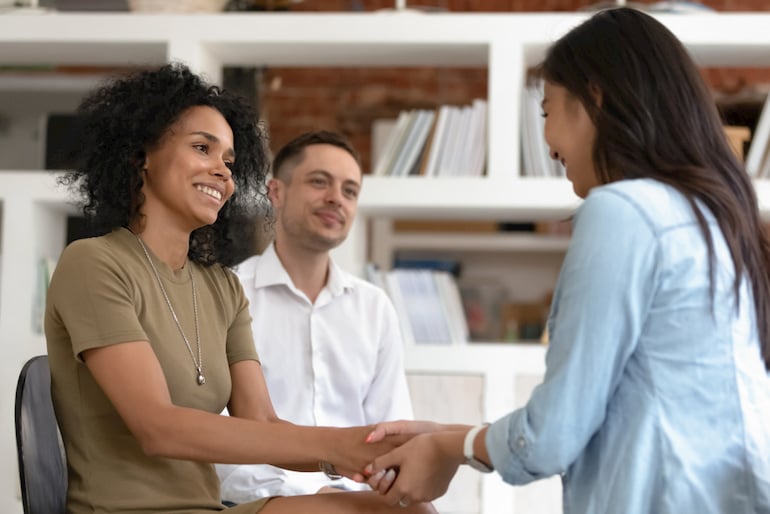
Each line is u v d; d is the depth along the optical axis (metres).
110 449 2.38
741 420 2.01
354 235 4.62
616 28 2.19
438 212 4.77
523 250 7.83
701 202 2.08
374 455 2.37
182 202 2.53
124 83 2.61
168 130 2.54
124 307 2.36
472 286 7.80
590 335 1.98
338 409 3.56
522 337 7.73
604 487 2.02
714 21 4.49
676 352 2.02
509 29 4.54
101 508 2.35
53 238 4.77
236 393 2.71
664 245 2.01
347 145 3.68
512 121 4.54
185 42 4.60
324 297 3.59
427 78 8.33
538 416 2.00
